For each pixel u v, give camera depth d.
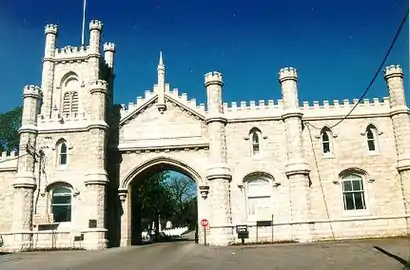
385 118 37.56
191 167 37.47
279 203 36.00
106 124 37.66
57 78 46.34
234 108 38.12
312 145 37.12
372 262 19.55
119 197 37.91
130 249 32.25
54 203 37.09
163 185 70.19
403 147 36.25
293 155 36.22
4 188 38.34
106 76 50.00
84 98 45.25
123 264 21.52
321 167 36.72
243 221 35.81
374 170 36.56
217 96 37.81
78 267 20.69
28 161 37.16
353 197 36.47
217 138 36.91
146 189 60.53
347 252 24.08
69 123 38.25
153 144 38.19
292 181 35.78
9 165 38.62
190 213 90.50
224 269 19.05
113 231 37.38
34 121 38.34
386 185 36.22
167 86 39.41
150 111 39.12
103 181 36.03
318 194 36.19
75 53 46.66
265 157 37.00
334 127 37.56
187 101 38.81
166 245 37.41
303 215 34.78
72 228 36.06
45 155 37.75
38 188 37.03
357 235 35.25
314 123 37.62
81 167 37.25
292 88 37.75
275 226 35.53
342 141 37.25
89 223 35.06
